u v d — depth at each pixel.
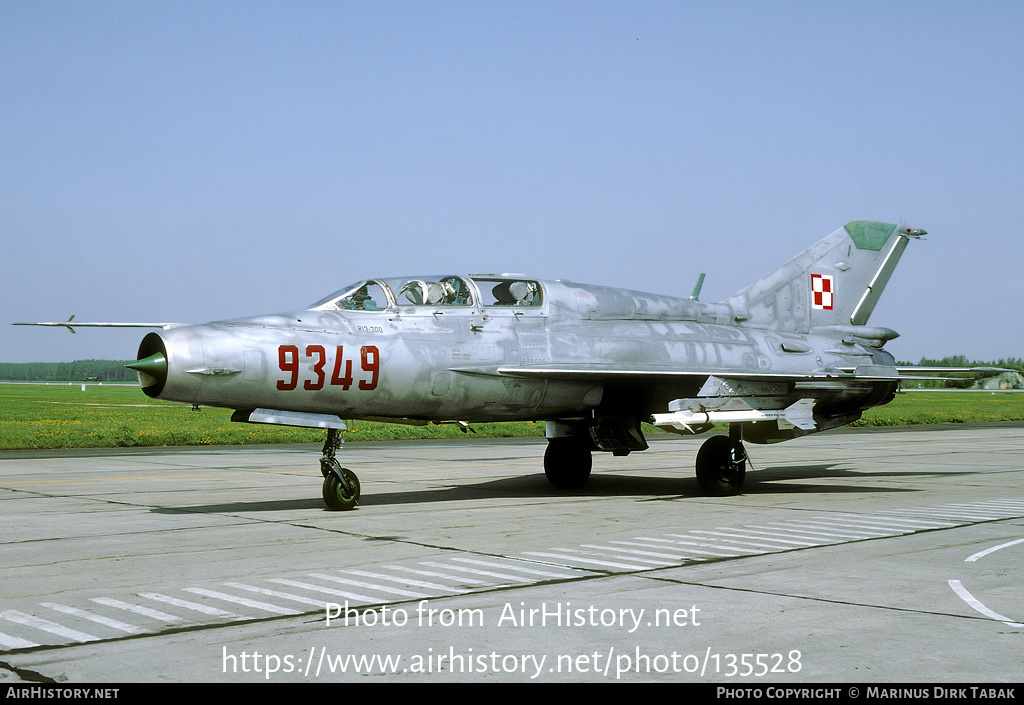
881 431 43.31
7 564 9.59
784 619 7.24
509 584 8.53
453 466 23.03
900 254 20.36
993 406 81.06
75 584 8.58
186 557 9.97
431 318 14.63
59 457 25.81
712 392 15.94
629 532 11.80
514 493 16.72
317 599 7.93
